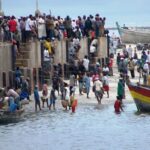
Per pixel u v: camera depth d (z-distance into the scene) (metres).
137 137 90.31
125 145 87.00
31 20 114.38
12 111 94.75
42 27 116.94
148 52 131.88
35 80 113.81
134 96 103.25
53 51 119.25
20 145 86.25
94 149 85.19
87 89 111.44
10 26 110.75
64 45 123.69
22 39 113.94
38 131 91.94
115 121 97.94
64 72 122.38
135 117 100.12
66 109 104.25
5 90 101.69
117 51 159.50
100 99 108.38
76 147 85.88
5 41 109.25
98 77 112.31
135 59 136.38
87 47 129.88
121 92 107.88
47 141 87.81
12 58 110.12
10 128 92.94
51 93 103.81
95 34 130.38
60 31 122.50
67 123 96.19
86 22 129.38
